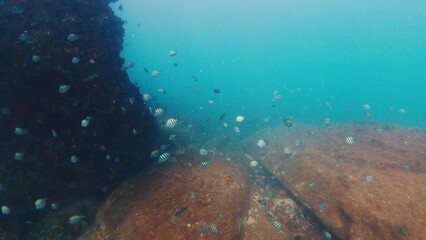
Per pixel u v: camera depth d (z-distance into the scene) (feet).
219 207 32.60
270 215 37.50
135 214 32.91
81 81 35.76
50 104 34.30
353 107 172.14
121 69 43.19
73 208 36.27
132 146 41.78
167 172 39.55
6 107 32.76
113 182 39.14
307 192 40.52
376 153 49.47
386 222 30.81
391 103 199.93
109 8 45.11
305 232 35.83
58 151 35.17
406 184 37.29
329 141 59.41
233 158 56.08
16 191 33.53
